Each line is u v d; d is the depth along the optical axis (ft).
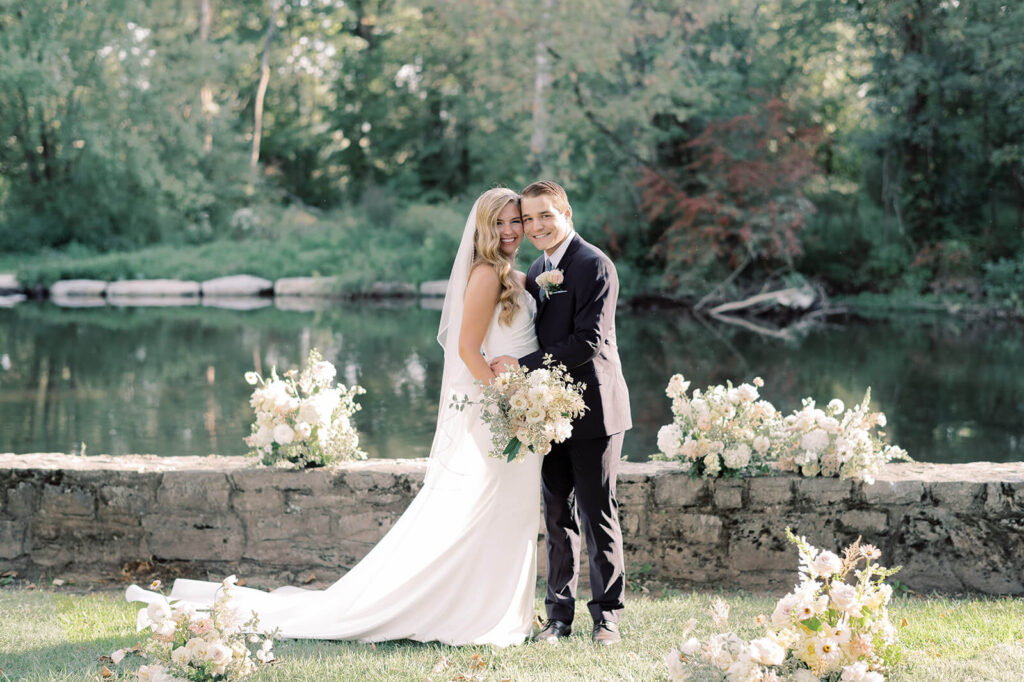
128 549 13.79
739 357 41.47
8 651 10.12
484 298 11.12
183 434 25.75
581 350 10.74
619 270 69.36
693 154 71.31
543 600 12.86
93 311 61.87
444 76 99.55
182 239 89.04
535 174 71.41
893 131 70.90
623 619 11.51
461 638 10.87
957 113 72.08
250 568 13.75
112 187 87.61
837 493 13.25
